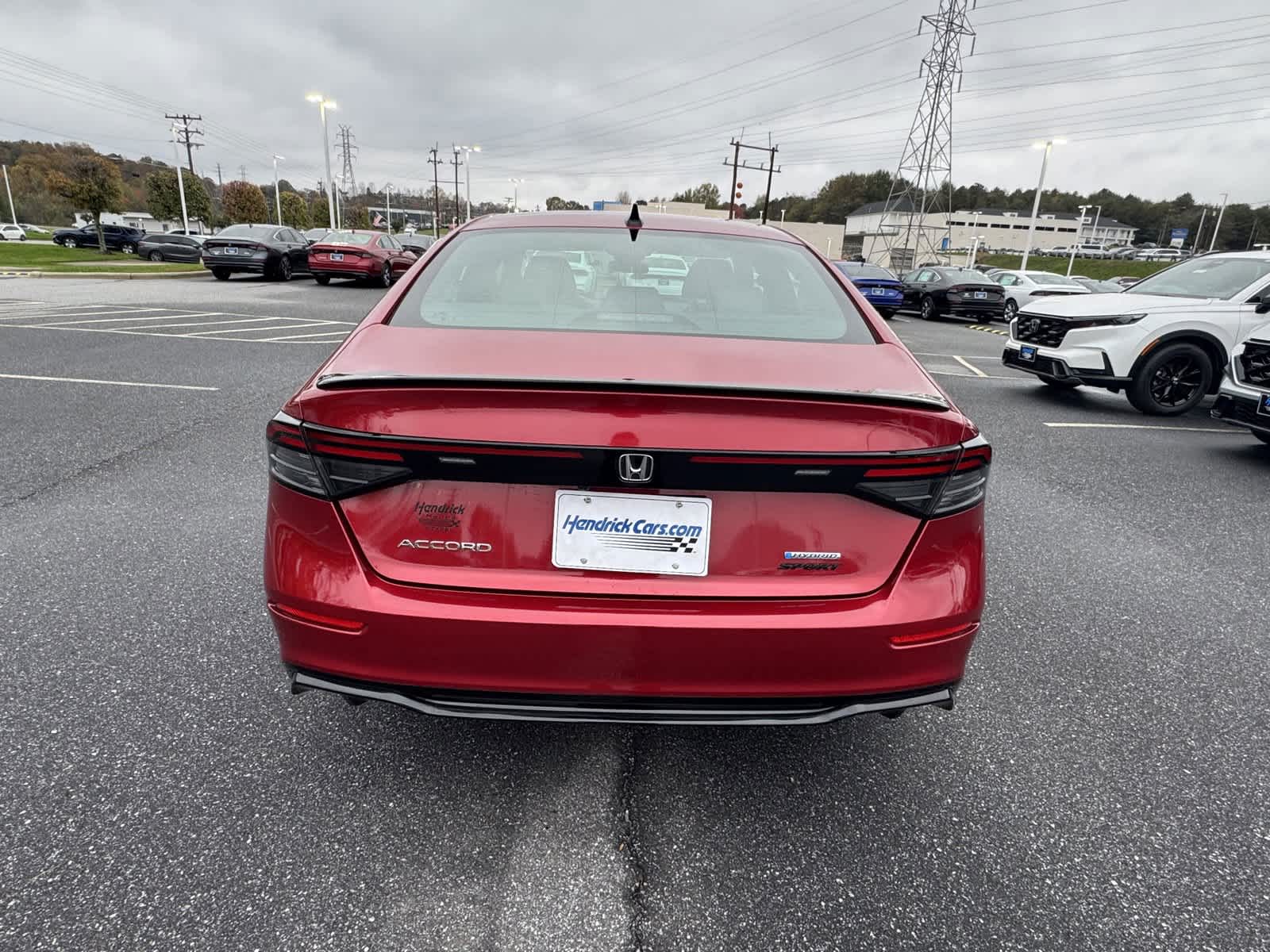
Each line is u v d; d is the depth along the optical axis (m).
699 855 1.68
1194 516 4.06
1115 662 2.57
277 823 1.72
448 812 1.78
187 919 1.47
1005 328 17.48
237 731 2.04
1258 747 2.14
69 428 4.89
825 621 1.49
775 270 2.24
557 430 1.41
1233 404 5.41
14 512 3.48
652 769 1.97
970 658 2.57
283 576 1.52
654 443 1.41
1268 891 1.64
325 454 1.46
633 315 1.93
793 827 1.78
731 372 1.63
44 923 1.45
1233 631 2.81
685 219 2.56
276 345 8.66
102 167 32.72
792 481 1.46
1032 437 5.80
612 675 1.50
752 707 1.55
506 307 1.93
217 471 4.13
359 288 18.31
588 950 1.44
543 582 1.49
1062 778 1.98
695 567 1.49
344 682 1.56
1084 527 3.85
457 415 1.42
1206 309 6.67
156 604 2.69
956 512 1.56
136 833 1.67
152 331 9.40
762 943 1.47
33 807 1.74
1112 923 1.54
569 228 2.38
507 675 1.50
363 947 1.42
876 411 1.45
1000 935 1.51
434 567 1.50
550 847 1.68
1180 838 1.79
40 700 2.13
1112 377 6.80
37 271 18.83
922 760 2.04
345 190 88.94
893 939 1.49
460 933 1.46
